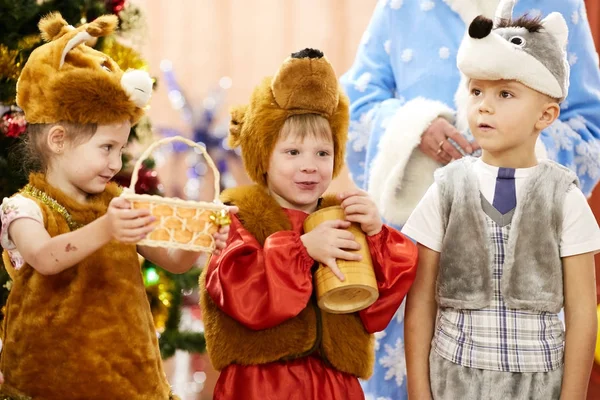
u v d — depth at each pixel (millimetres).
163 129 5883
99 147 2402
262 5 6062
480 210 2510
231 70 6102
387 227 2602
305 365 2508
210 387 4984
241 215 2572
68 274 2377
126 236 2115
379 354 3424
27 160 2535
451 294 2518
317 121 2588
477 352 2455
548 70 2461
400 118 3318
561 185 2496
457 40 3424
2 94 3320
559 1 3398
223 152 5844
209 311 2562
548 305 2453
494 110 2488
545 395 2430
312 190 2607
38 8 3354
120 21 3684
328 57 6062
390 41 3604
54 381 2342
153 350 2484
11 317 2410
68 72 2367
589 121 3508
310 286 2441
